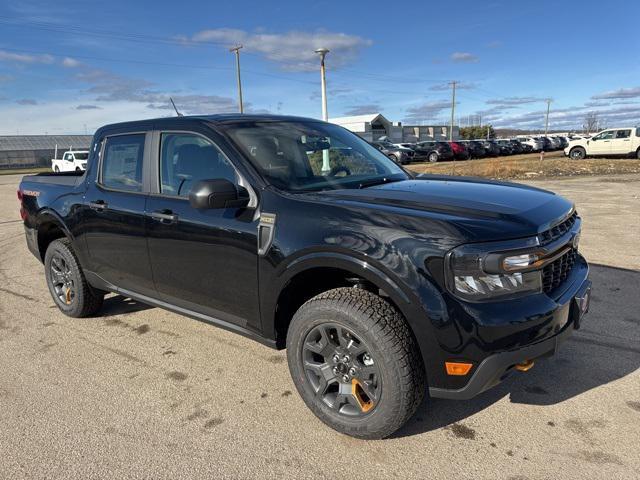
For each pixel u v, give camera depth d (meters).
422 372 2.58
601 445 2.67
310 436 2.83
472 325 2.34
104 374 3.62
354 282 3.03
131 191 3.84
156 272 3.68
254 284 3.04
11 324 4.65
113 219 3.91
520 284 2.44
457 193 2.96
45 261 4.84
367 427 2.68
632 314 4.42
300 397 3.25
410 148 36.66
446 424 2.91
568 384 3.29
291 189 3.06
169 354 3.93
